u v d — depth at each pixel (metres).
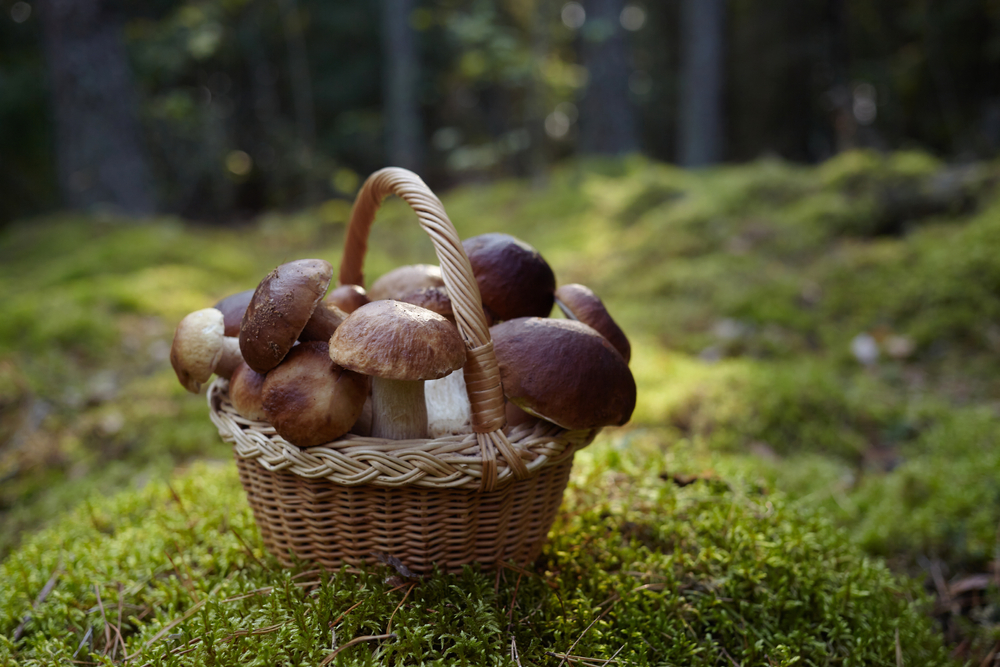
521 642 0.56
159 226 2.38
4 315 1.47
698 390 1.15
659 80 6.38
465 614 0.55
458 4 4.17
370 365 0.51
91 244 2.12
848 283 1.56
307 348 0.55
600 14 3.14
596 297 0.63
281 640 0.54
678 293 1.69
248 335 0.54
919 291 1.45
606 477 0.76
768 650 0.59
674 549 0.67
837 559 0.67
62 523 0.76
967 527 0.80
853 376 1.28
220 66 4.60
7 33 3.58
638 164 2.89
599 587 0.61
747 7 5.32
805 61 5.12
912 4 4.46
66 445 1.09
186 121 3.78
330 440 0.54
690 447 1.01
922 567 0.78
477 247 0.63
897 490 0.89
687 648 0.58
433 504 0.55
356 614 0.55
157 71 3.69
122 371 1.35
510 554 0.60
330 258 2.16
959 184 1.74
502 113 5.20
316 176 3.96
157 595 0.62
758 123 5.41
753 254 1.78
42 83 3.50
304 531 0.58
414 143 3.54
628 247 1.96
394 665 0.54
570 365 0.54
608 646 0.57
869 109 5.08
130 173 2.65
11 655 0.58
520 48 2.58
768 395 1.13
